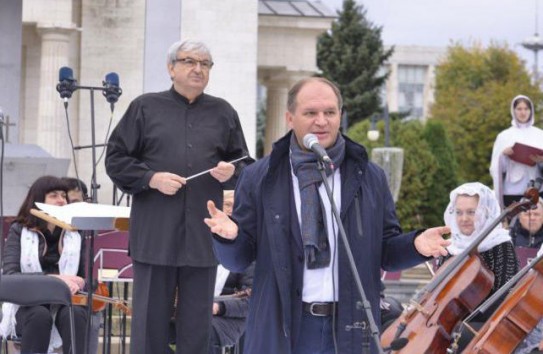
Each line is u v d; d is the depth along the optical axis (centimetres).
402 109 8519
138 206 746
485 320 782
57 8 2938
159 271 745
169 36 1100
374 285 582
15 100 1394
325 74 5600
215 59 2941
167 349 753
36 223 918
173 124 748
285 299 571
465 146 5756
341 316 572
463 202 841
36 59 3123
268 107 3706
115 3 3052
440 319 735
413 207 3903
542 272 723
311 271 578
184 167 745
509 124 5741
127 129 749
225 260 589
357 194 583
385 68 7006
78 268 913
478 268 746
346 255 573
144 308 742
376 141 4006
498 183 1280
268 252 581
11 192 1277
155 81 1097
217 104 762
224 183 756
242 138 768
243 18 2953
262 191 585
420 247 577
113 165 742
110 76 960
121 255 905
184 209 742
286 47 3612
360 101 5488
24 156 1274
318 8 3653
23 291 769
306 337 579
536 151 1251
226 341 905
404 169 3894
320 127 580
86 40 3042
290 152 588
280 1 3638
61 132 2961
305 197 575
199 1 2934
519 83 6125
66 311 877
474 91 6172
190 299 751
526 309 712
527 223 1133
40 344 865
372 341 574
